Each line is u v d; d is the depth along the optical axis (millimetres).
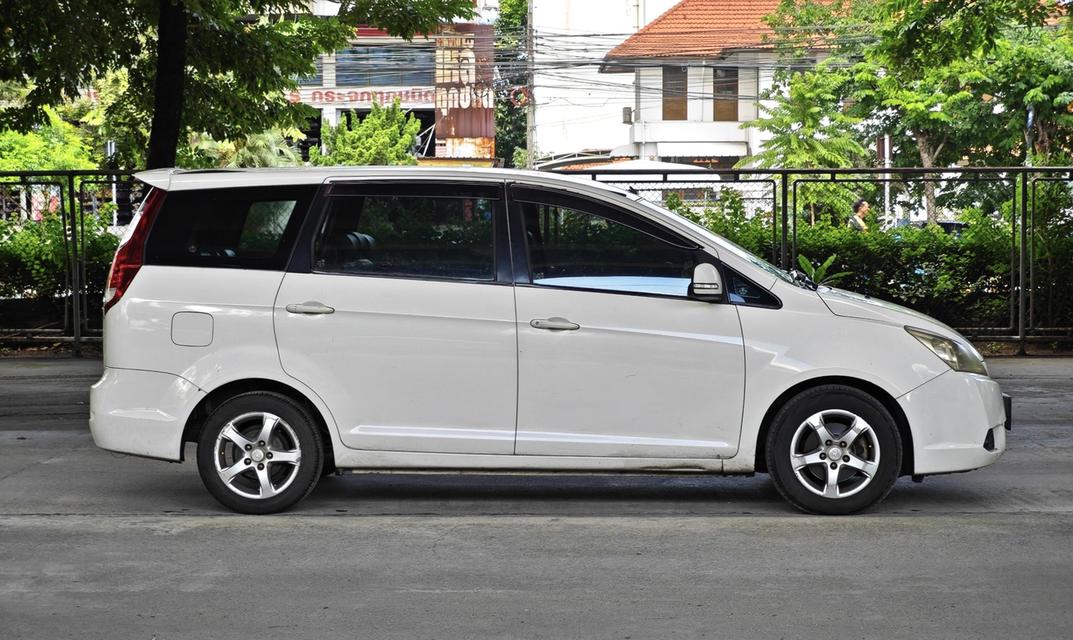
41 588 6016
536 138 69500
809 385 7469
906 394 7371
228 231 7551
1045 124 39062
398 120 45219
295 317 7426
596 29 68125
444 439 7406
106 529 7223
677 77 54469
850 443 7398
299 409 7473
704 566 6383
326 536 7039
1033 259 16344
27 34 15148
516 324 7371
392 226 7508
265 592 5938
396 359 7395
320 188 7551
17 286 16797
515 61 61812
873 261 16750
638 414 7379
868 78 41281
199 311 7461
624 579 6148
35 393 13258
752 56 53375
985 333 16625
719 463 7422
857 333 7391
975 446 7430
